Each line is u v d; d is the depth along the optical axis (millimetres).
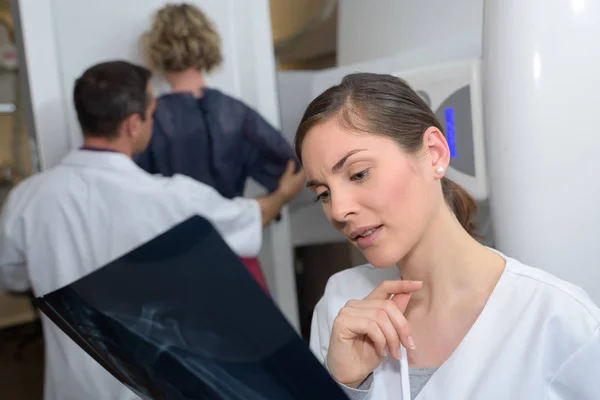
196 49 1362
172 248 398
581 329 540
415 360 625
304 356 387
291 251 1556
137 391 478
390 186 539
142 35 1377
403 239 557
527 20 815
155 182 1180
